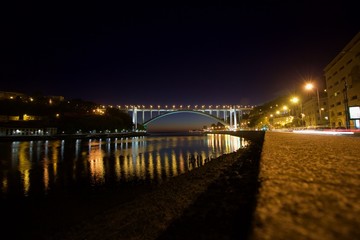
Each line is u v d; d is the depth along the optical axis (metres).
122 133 159.62
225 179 10.82
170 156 44.03
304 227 2.64
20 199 17.16
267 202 3.50
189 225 6.06
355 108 34.16
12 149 59.34
